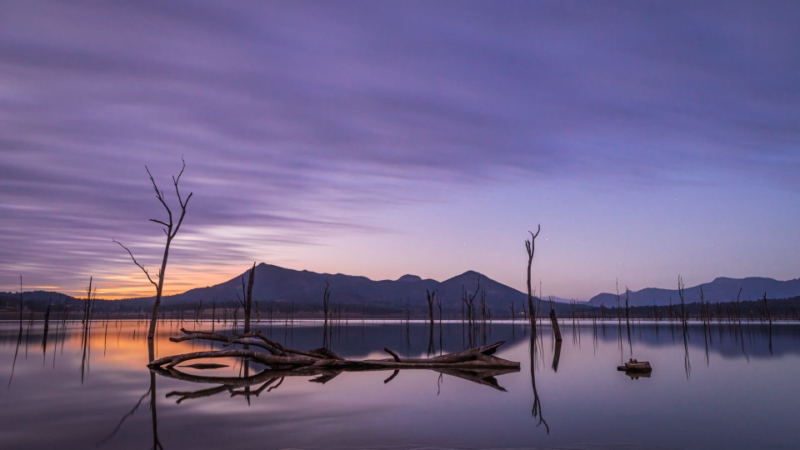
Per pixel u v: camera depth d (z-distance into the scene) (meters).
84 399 15.02
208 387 17.53
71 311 197.75
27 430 11.15
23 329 76.50
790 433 11.02
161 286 37.91
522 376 20.88
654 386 17.89
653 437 10.66
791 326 87.25
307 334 62.34
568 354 31.97
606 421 12.09
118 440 10.32
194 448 9.73
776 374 21.31
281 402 14.56
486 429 11.28
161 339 48.00
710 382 18.86
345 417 12.52
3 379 19.34
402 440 10.34
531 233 50.12
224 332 64.88
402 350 36.47
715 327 82.31
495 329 82.25
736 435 10.82
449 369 23.72
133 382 18.66
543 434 10.86
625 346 39.34
